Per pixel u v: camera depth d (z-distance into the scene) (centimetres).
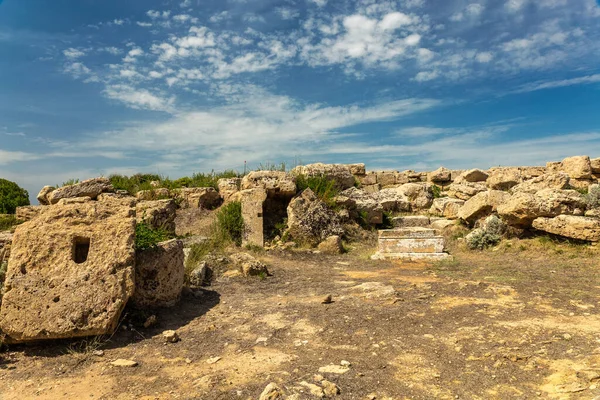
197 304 695
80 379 449
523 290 712
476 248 1193
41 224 602
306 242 1273
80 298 539
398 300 675
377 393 391
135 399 400
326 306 664
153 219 1122
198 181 1777
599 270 865
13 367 484
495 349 477
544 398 372
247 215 1245
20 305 530
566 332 516
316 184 1502
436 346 495
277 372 439
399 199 1766
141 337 559
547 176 1334
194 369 460
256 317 624
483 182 1866
